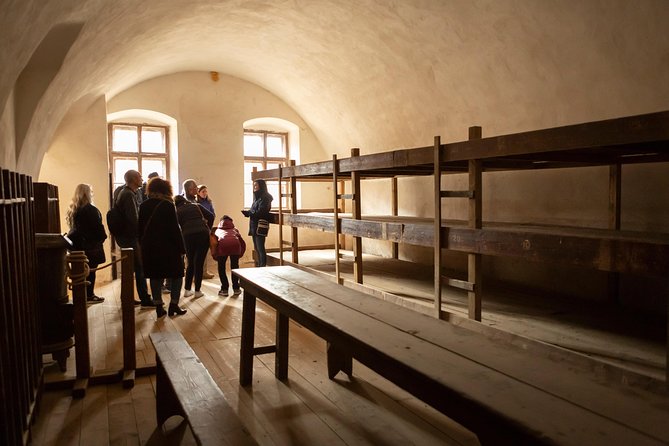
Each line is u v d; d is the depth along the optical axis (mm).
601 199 4867
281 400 3133
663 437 1158
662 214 4348
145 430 2777
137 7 4805
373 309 2535
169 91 8805
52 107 5367
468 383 1503
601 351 3139
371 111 7762
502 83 5332
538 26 4484
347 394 3221
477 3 4727
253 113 9508
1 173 2242
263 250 7465
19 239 2592
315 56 7398
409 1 5238
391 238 4672
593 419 1257
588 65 4383
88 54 5105
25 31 3100
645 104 4156
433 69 6004
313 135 10016
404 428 2760
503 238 3391
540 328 3693
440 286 4062
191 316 5199
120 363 3725
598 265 2760
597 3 3910
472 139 3609
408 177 7809
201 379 2400
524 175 5703
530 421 1241
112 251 7645
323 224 6062
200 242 6062
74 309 3361
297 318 2676
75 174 7586
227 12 6258
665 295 4199
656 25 3678
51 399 3186
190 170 9039
